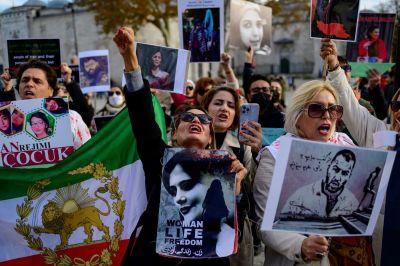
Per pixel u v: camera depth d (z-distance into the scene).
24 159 3.38
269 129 4.67
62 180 3.03
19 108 3.37
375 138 2.55
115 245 3.03
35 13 47.34
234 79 5.58
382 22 6.11
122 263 2.63
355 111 3.27
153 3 32.97
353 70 7.43
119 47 2.67
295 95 2.71
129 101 2.71
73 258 3.01
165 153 2.55
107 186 3.06
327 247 2.35
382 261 2.58
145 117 2.70
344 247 2.59
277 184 2.33
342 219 2.41
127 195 3.06
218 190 2.51
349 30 3.94
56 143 3.39
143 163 2.73
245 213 2.78
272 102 5.45
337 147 2.36
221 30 5.41
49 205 3.01
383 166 2.42
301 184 2.35
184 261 2.53
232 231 2.49
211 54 5.45
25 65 3.77
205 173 2.52
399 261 2.55
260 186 2.63
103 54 7.39
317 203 2.38
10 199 2.98
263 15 6.61
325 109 2.60
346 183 2.39
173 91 4.57
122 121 3.10
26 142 3.37
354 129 3.28
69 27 47.69
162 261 2.54
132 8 31.58
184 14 5.41
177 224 2.49
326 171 2.36
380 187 2.44
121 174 3.07
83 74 7.39
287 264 2.60
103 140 3.08
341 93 3.29
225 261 2.58
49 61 5.04
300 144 2.32
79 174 3.04
